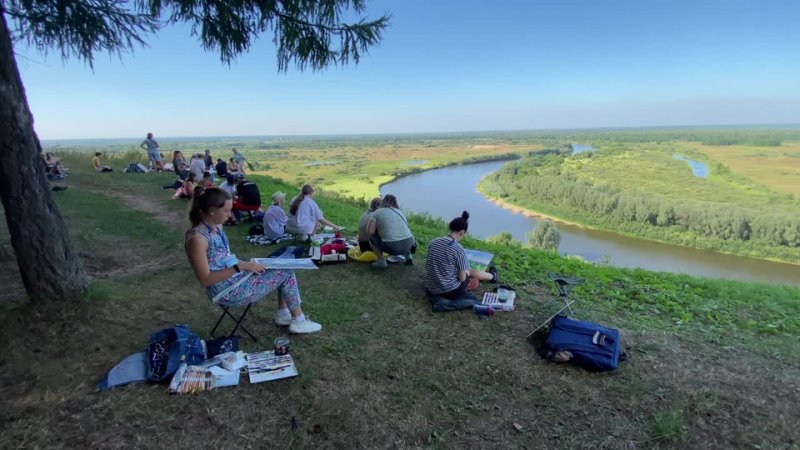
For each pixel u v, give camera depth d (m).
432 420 2.85
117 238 7.27
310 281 5.38
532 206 70.50
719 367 3.69
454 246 4.67
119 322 3.81
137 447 2.43
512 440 2.71
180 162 16.73
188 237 3.29
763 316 5.15
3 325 3.41
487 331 4.17
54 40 3.88
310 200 7.50
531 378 3.38
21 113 3.39
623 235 56.03
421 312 4.55
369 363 3.48
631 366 3.62
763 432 2.85
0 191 3.51
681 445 2.71
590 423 2.89
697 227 53.97
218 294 3.40
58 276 3.76
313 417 2.79
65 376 3.01
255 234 7.89
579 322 3.90
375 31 4.24
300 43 4.20
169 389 2.89
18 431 2.48
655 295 5.68
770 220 48.25
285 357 3.39
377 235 6.00
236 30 4.16
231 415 2.75
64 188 11.65
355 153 184.12
